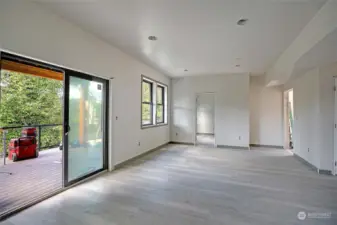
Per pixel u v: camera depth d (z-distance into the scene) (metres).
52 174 3.79
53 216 2.34
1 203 2.59
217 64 5.55
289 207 2.59
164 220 2.26
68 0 2.43
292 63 3.88
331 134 4.00
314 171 4.20
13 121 6.46
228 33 3.40
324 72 4.05
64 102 3.14
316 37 2.69
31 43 2.46
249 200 2.80
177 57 4.91
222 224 2.18
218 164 4.73
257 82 7.24
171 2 2.45
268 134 7.11
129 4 2.51
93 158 3.78
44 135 7.06
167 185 3.36
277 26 3.09
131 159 4.96
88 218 2.30
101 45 3.78
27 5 2.41
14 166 4.30
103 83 4.02
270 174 3.99
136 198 2.84
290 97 6.89
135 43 3.95
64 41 2.95
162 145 7.02
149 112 6.30
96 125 3.85
